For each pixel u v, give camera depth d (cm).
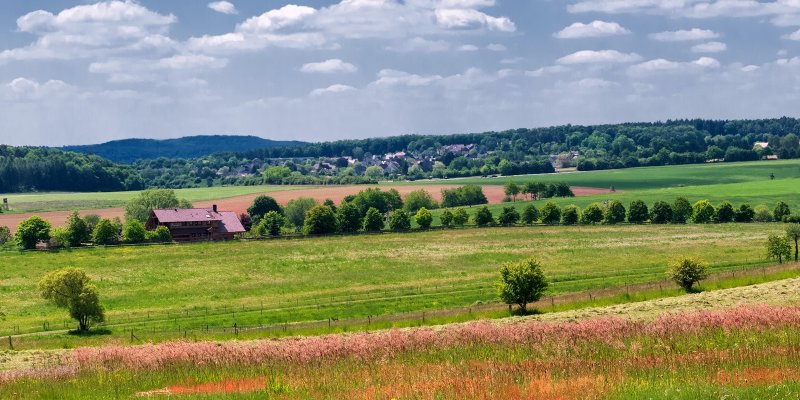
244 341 6147
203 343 5675
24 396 3944
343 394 3494
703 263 8069
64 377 4397
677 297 7281
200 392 3869
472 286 10188
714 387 3212
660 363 3862
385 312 8588
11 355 5769
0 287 10750
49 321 8719
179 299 10006
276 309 9056
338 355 4722
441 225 18350
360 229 17588
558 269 11394
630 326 5153
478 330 5406
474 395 3300
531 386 3412
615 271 10888
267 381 3969
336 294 10012
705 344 4431
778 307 5522
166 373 4441
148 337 7150
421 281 10875
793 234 10838
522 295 7475
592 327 5209
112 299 10044
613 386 3350
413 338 5219
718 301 6688
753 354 3959
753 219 17800
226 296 10144
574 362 4003
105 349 5400
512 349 4712
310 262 12706
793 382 3278
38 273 11744
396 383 3675
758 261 10925
